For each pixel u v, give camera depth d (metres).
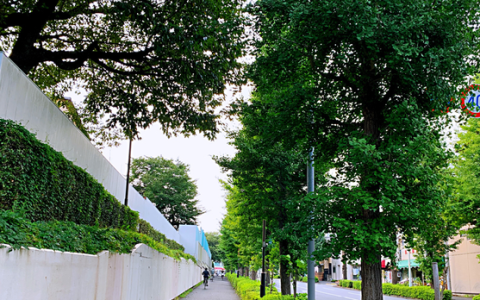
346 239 6.25
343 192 6.40
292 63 7.79
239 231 20.83
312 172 10.12
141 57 11.88
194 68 11.66
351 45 7.05
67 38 13.39
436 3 6.53
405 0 6.09
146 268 11.71
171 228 30.97
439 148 6.70
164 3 11.13
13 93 6.70
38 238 5.30
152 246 13.14
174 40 10.56
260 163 12.22
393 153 6.13
